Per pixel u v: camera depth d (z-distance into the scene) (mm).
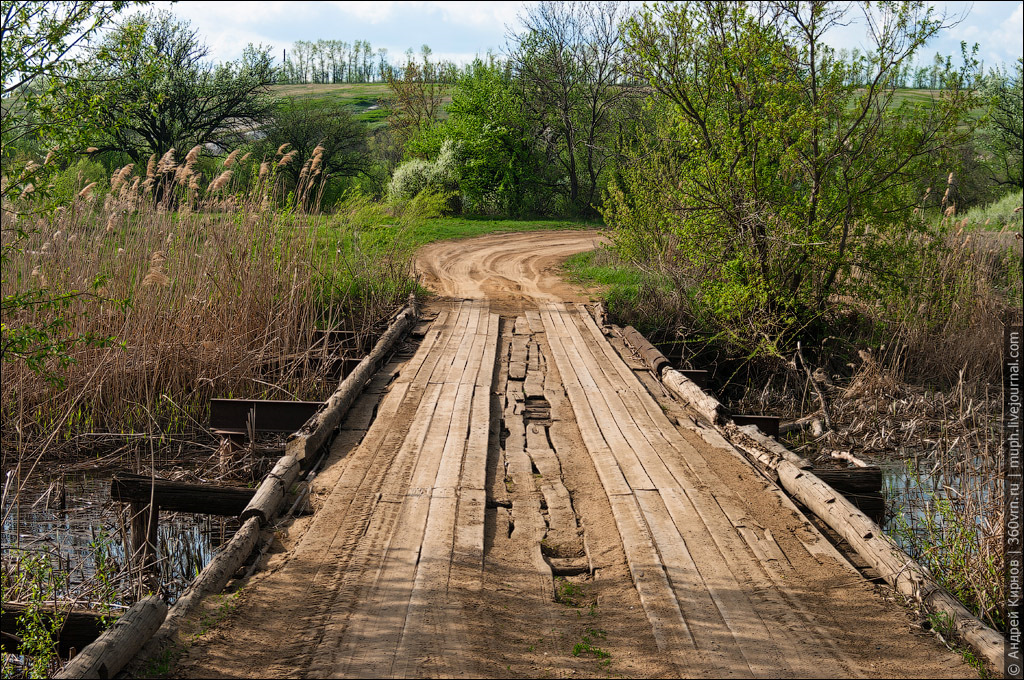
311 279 13250
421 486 6875
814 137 14375
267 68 48031
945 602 4727
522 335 15266
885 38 13750
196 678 3910
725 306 14461
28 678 4715
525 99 48000
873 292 15336
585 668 4121
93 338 7383
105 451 9469
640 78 16938
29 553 6625
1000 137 40000
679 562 5457
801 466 7598
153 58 6867
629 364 12844
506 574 5328
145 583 6223
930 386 13414
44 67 6332
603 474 7352
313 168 14617
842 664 4188
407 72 60062
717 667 4125
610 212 20797
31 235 9766
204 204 12148
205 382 10516
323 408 8969
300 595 4875
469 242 33500
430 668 4020
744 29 14297
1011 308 15078
